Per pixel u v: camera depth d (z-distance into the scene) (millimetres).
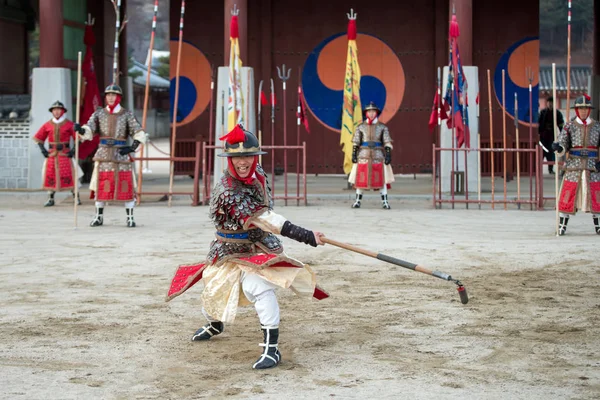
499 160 28672
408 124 29500
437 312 8844
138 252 13039
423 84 29375
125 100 30141
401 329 8125
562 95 72125
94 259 12367
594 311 8867
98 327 8227
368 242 14148
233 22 20906
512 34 28734
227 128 21172
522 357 7109
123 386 6332
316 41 29500
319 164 29734
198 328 8242
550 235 15172
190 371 6758
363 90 29562
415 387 6273
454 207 20500
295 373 6695
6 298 9555
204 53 29266
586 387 6254
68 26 26078
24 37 29797
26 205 21094
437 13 29125
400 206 20922
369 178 20031
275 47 29500
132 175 16594
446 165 22750
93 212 19344
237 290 7016
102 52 28250
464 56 22391
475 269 11461
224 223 7062
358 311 8922
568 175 15070
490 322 8391
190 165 29531
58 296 9688
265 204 7082
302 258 12391
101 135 16484
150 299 9555
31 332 7996
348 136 23766
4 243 14062
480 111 28812
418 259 12305
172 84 29359
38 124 23547
